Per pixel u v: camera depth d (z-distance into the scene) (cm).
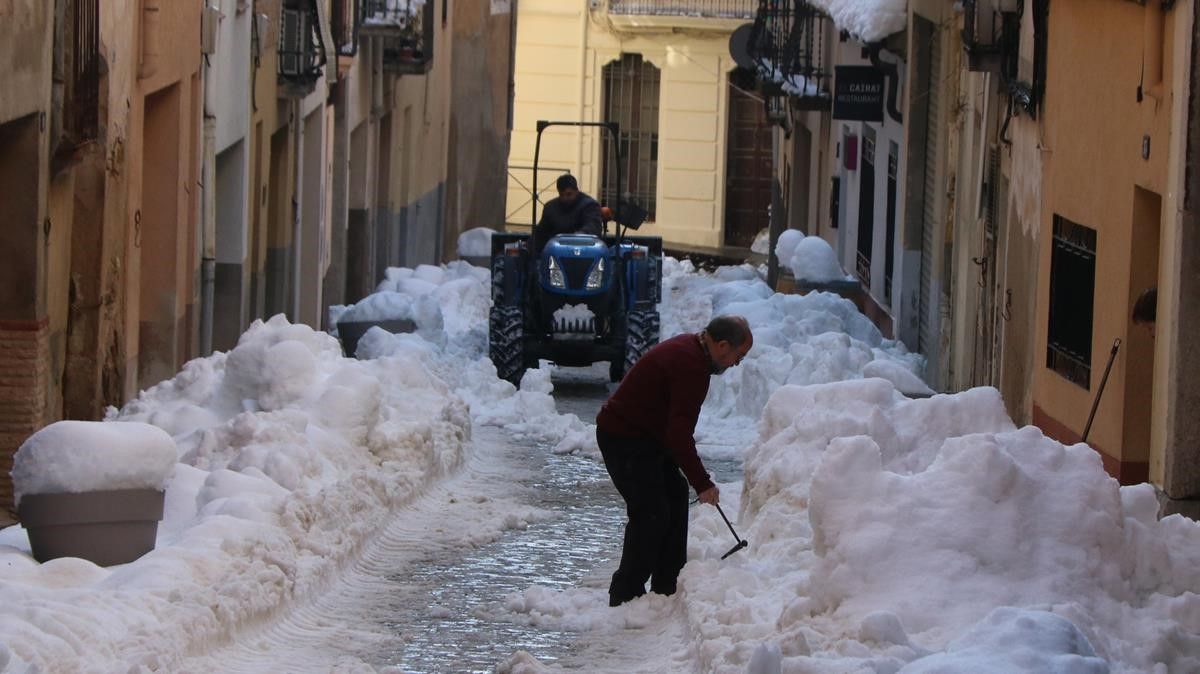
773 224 5538
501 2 5678
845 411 1728
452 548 1697
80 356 2152
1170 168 1700
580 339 2994
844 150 4234
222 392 2011
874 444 1230
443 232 5481
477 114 5650
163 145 2589
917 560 1176
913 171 3334
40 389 1953
